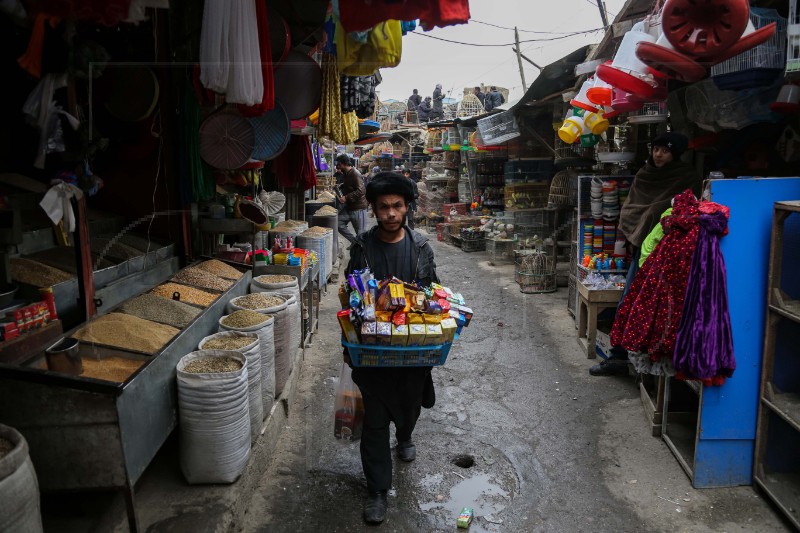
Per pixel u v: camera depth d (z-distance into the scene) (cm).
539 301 741
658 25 367
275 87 457
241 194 586
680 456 344
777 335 305
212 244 537
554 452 362
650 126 593
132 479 219
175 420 267
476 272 947
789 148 429
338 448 357
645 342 335
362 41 300
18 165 304
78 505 240
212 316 353
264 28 312
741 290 302
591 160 742
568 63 688
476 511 302
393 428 400
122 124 398
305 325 543
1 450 173
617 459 353
